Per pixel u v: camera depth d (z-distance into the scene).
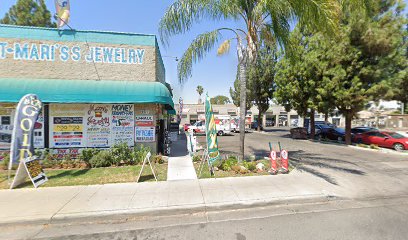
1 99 7.13
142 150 8.67
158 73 10.74
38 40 8.23
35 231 3.69
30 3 16.03
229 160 7.93
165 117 15.30
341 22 12.95
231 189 5.46
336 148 13.66
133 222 4.03
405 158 10.28
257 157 9.89
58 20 8.38
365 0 8.77
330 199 5.07
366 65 12.62
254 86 27.69
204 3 7.21
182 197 4.92
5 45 8.01
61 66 8.41
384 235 3.51
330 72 13.31
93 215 4.08
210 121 7.36
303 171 7.48
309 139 19.47
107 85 8.06
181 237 3.49
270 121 52.28
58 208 4.32
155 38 9.32
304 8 6.58
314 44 14.78
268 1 6.47
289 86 17.95
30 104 6.07
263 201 4.73
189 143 11.33
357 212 4.41
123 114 9.03
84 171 7.16
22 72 8.11
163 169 7.50
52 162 7.62
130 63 8.99
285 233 3.57
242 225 3.87
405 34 12.69
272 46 8.79
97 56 8.68
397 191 5.71
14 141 5.74
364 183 6.33
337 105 14.33
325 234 3.54
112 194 5.09
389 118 29.16
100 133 8.84
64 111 8.54
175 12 7.23
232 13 7.54
